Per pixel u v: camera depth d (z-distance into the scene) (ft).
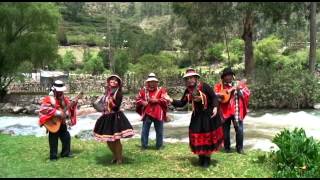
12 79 105.40
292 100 75.82
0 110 83.35
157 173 27.68
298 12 97.50
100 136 29.50
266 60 154.51
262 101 76.28
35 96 96.37
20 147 35.58
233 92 33.35
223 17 100.48
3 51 99.35
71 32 320.29
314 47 88.17
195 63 172.65
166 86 104.32
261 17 99.35
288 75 78.89
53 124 31.01
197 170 28.43
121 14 410.72
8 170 28.30
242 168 28.81
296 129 30.30
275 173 26.99
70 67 202.90
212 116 28.55
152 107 35.09
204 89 28.66
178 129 53.52
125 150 34.53
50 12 103.55
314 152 27.86
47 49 104.22
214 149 28.71
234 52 185.88
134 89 104.73
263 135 47.34
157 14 407.23
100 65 176.24
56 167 29.12
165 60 111.34
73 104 32.45
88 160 31.04
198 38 117.60
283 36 163.02
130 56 181.27
